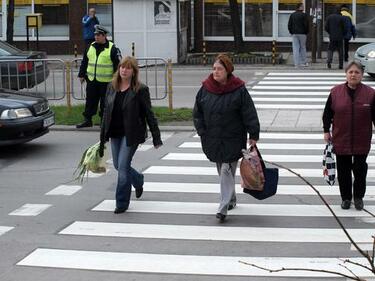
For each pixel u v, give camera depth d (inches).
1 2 1856.5
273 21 1824.6
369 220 493.0
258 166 480.7
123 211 520.4
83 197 568.7
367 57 1296.8
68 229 479.8
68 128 895.1
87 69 872.3
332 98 510.3
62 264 408.8
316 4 1596.9
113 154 523.5
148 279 382.6
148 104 514.0
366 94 503.8
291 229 474.3
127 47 1614.2
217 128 483.8
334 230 470.9
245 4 1833.2
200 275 388.2
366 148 507.8
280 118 943.7
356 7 1790.1
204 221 495.8
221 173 494.0
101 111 872.9
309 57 1718.8
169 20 1612.9
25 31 1860.2
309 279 380.2
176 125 903.7
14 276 389.7
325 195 566.3
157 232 470.6
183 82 1341.0
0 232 474.3
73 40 1834.4
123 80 510.3
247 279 381.1
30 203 551.8
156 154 743.7
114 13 1605.6
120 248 437.7
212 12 1855.3
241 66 1560.0
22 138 736.3
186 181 619.2
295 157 722.2
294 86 1248.2
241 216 507.8
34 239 458.0
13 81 1065.5
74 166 687.7
